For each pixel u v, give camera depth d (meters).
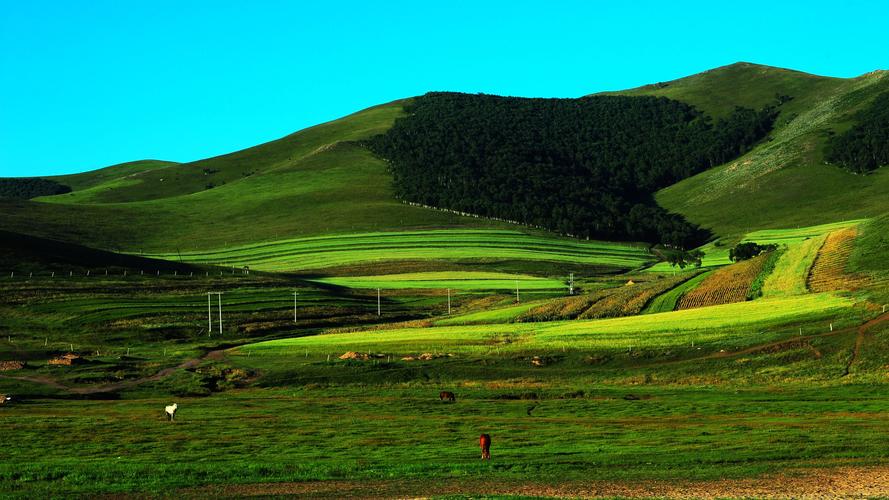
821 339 101.75
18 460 55.34
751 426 63.19
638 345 112.31
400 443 61.09
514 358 112.94
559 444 57.91
